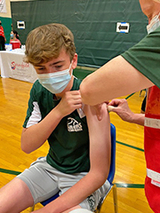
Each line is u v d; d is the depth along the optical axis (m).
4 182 1.56
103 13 4.81
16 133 2.31
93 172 0.78
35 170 0.94
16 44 5.05
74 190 0.76
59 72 0.71
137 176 1.64
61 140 0.90
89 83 0.50
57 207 0.73
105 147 0.79
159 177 0.58
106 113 0.83
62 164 0.93
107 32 4.92
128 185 1.54
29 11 6.16
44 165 0.97
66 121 0.85
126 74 0.43
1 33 4.85
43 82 0.74
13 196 0.80
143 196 1.44
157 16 0.48
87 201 0.79
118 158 1.87
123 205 1.36
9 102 3.25
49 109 0.90
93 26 5.06
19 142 2.13
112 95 0.48
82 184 0.77
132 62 0.43
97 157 0.78
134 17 4.45
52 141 0.94
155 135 0.57
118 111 0.90
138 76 0.43
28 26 6.41
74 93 0.72
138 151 1.99
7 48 5.02
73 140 0.87
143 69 0.42
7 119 2.65
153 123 0.57
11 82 4.45
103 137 0.79
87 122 0.81
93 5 4.88
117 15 4.64
